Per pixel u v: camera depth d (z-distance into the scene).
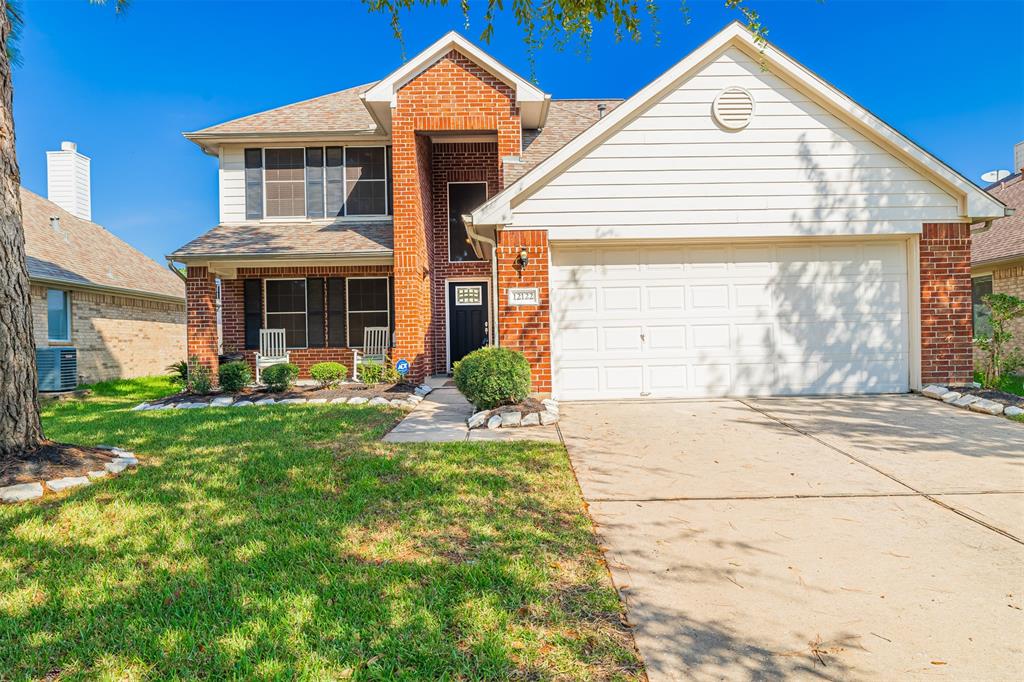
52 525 3.93
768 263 8.99
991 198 8.52
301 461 5.43
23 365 5.06
